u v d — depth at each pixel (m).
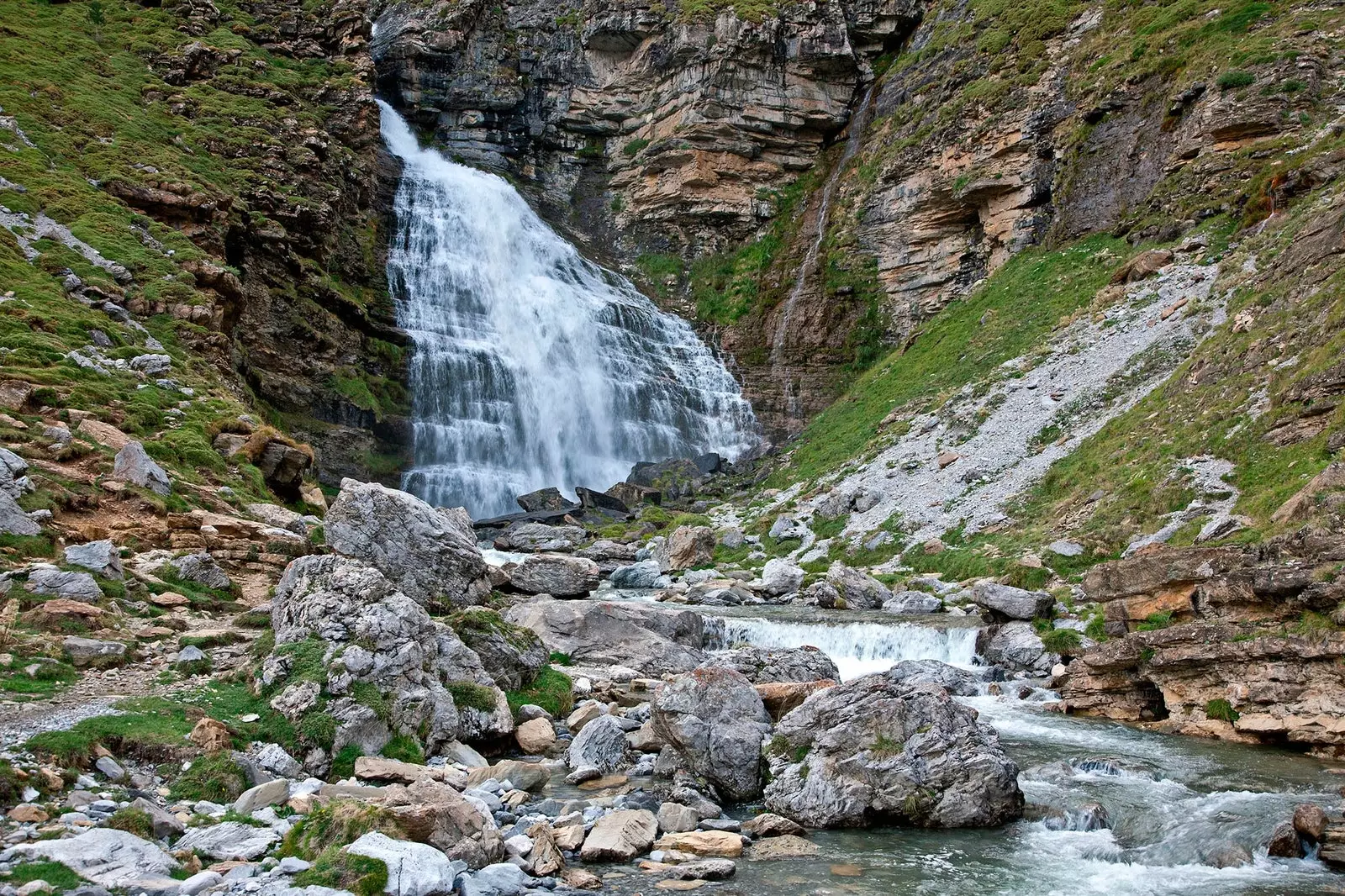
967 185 53.75
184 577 18.42
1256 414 25.03
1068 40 53.69
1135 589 19.38
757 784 13.33
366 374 46.53
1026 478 31.59
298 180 46.75
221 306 35.19
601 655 21.00
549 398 53.59
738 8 67.00
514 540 39.66
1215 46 43.88
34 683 12.59
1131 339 35.28
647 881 10.30
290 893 8.21
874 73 69.19
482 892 9.31
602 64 71.81
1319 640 15.33
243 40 52.91
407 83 67.88
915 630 23.02
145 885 8.03
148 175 37.44
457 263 56.00
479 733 14.48
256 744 12.03
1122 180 45.56
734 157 67.81
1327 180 34.50
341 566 14.58
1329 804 12.49
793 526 37.22
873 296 59.09
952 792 12.45
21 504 17.50
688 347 61.75
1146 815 12.35
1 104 37.06
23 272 28.23
